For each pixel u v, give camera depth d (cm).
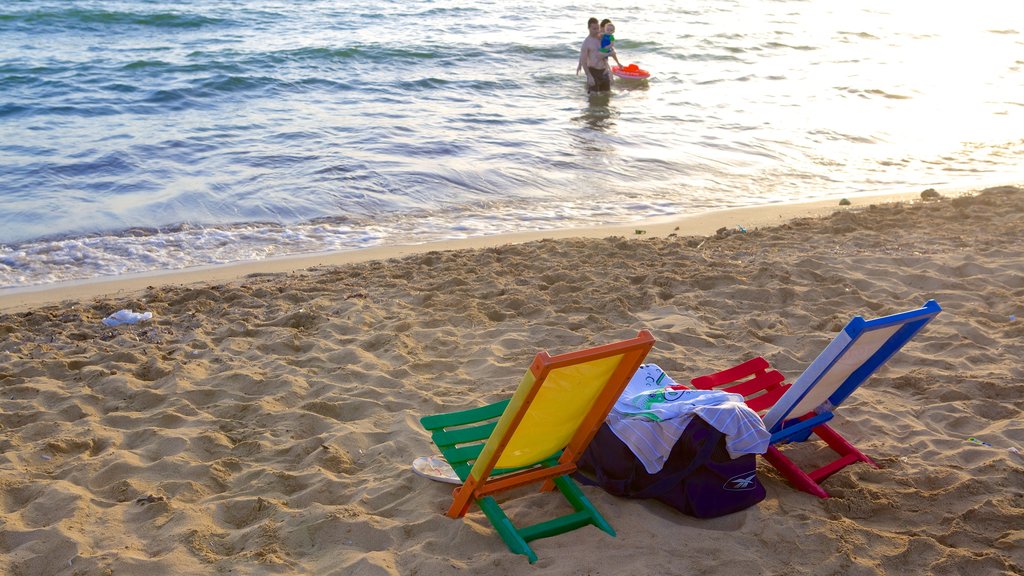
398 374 538
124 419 471
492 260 800
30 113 1412
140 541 350
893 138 1503
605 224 988
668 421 359
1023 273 718
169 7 2697
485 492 347
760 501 376
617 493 374
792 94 1870
